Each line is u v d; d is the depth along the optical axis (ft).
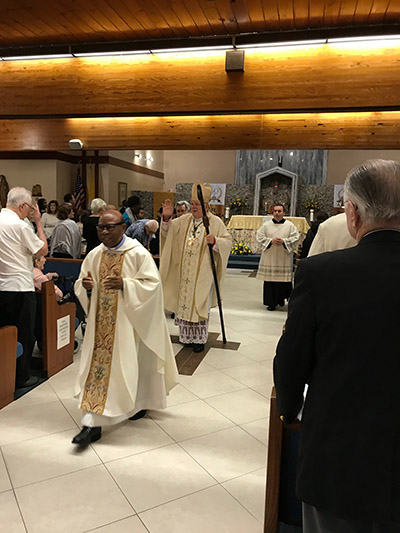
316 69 17.88
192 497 7.54
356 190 3.78
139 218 23.48
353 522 3.57
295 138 19.76
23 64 20.39
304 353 3.78
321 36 17.19
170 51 18.89
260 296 26.11
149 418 10.43
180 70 19.08
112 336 9.34
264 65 18.30
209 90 18.92
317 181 53.88
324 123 19.47
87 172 42.86
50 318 12.44
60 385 12.10
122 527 6.74
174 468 8.40
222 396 11.79
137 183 51.11
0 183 40.34
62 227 20.26
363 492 3.36
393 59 17.21
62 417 10.29
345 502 3.41
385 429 3.36
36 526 6.70
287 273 21.84
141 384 10.22
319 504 3.54
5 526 6.67
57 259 18.48
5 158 40.70
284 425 5.65
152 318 9.48
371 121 19.07
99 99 19.93
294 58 18.02
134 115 19.86
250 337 17.47
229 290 27.63
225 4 15.42
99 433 9.37
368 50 17.38
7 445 9.00
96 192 42.80
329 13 15.90
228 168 59.77
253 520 7.01
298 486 3.73
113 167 43.83
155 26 17.46
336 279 3.63
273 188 49.19
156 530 6.71
